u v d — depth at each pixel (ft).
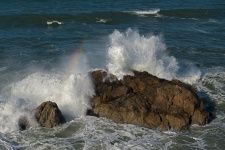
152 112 88.69
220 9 240.32
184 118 87.81
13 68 131.75
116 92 95.14
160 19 217.15
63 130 87.30
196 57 144.46
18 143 82.69
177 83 97.19
